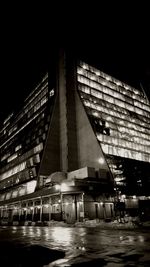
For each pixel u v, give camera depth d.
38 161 61.12
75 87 68.88
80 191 40.19
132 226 25.05
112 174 51.16
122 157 60.34
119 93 80.00
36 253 9.80
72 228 28.98
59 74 73.81
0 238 17.80
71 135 63.22
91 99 68.31
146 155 71.12
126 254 9.12
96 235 17.94
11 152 85.75
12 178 76.25
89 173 45.44
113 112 71.19
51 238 16.39
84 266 7.21
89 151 58.91
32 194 49.97
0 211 72.25
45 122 68.06
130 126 73.50
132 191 43.12
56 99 69.31
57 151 63.09
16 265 7.51
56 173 48.81
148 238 14.59
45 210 48.66
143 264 7.26
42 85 80.62
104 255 9.06
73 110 66.81
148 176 43.81
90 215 41.06
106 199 45.38
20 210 58.06
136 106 83.75
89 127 60.66
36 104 80.25
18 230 28.45
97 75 76.62
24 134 79.75
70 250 10.48
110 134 63.53
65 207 44.00
